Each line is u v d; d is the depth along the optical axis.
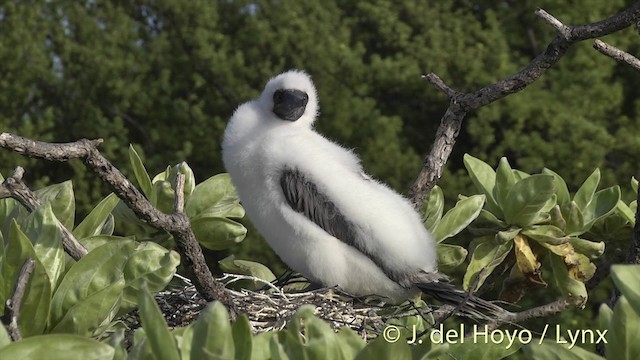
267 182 9.59
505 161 8.94
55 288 6.25
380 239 9.20
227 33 33.97
